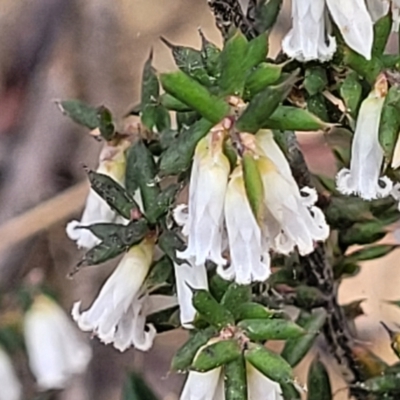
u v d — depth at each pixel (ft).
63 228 0.69
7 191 0.73
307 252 0.33
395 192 0.35
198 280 0.35
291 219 0.33
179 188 0.36
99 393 0.67
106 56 0.80
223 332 0.34
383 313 0.62
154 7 0.84
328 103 0.36
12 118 0.77
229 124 0.33
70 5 0.80
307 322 0.41
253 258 0.33
